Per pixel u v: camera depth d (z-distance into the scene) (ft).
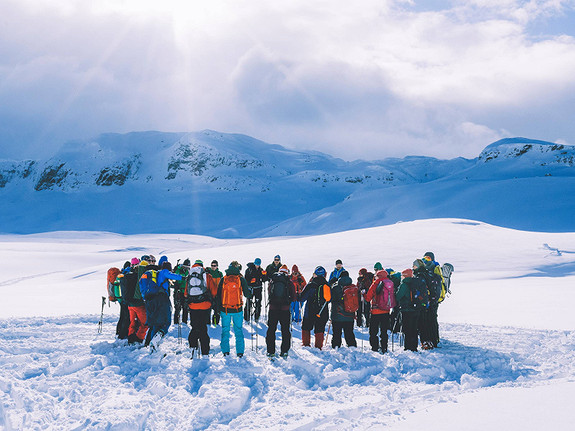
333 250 131.64
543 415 19.44
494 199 494.59
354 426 18.76
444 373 26.78
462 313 49.49
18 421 18.63
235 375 24.99
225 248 150.41
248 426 19.01
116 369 26.04
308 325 32.91
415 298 31.53
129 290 31.53
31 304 62.13
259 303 44.80
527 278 89.20
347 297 32.24
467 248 129.70
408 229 153.99
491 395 22.49
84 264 184.55
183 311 42.39
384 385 24.73
